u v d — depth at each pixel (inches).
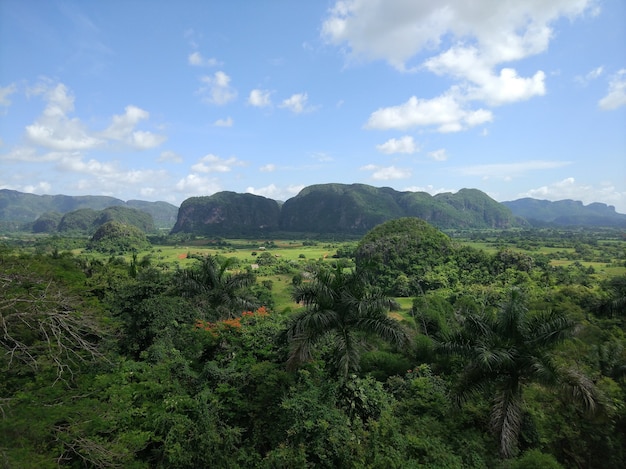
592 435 341.4
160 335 488.4
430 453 308.8
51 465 226.8
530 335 351.3
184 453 313.0
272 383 381.1
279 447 333.1
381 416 351.9
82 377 340.2
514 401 329.1
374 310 397.7
